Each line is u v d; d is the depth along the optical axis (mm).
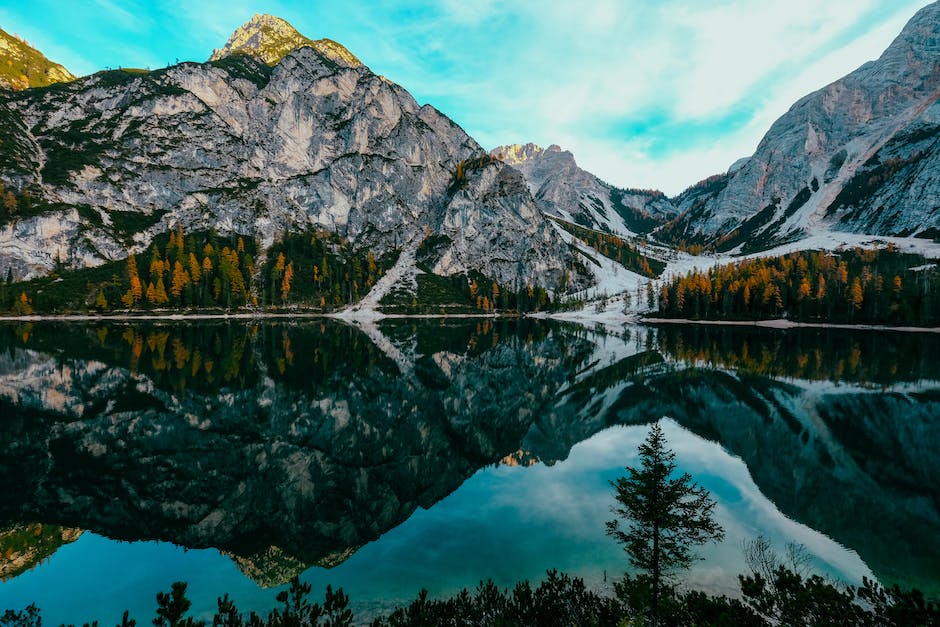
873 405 50719
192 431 40438
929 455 36219
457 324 160625
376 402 54250
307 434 42188
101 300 131500
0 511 25781
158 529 25156
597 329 150125
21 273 139250
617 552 21844
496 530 24891
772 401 54656
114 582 19734
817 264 185250
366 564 21453
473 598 18031
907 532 24250
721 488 30859
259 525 26156
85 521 25484
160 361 67938
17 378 54781
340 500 30156
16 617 14820
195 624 9062
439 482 33406
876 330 129125
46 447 35250
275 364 70250
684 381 68688
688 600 12266
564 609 14461
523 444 44125
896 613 9609
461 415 53156
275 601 18312
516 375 77250
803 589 11398
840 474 32844
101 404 46062
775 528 24562
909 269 175375
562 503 28766
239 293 155000
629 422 51062
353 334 116375
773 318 152750
